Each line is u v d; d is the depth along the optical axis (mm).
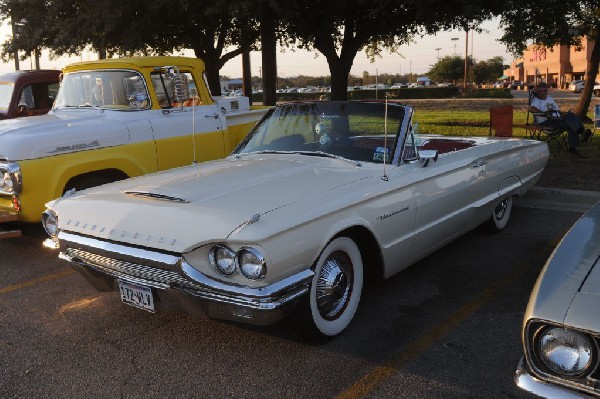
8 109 8703
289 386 3107
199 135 6727
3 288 4742
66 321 4043
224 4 10734
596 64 14164
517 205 7168
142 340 3709
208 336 3740
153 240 3098
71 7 13469
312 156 4410
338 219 3418
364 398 2979
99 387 3145
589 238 2582
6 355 3541
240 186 3605
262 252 2914
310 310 3334
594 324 1999
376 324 3848
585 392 2008
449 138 6230
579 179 7996
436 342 3580
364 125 4418
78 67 6707
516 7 11172
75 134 5531
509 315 3963
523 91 63250
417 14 10812
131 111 6273
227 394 3043
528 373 2154
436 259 5164
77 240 3430
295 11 10875
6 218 5156
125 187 3803
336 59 13469
